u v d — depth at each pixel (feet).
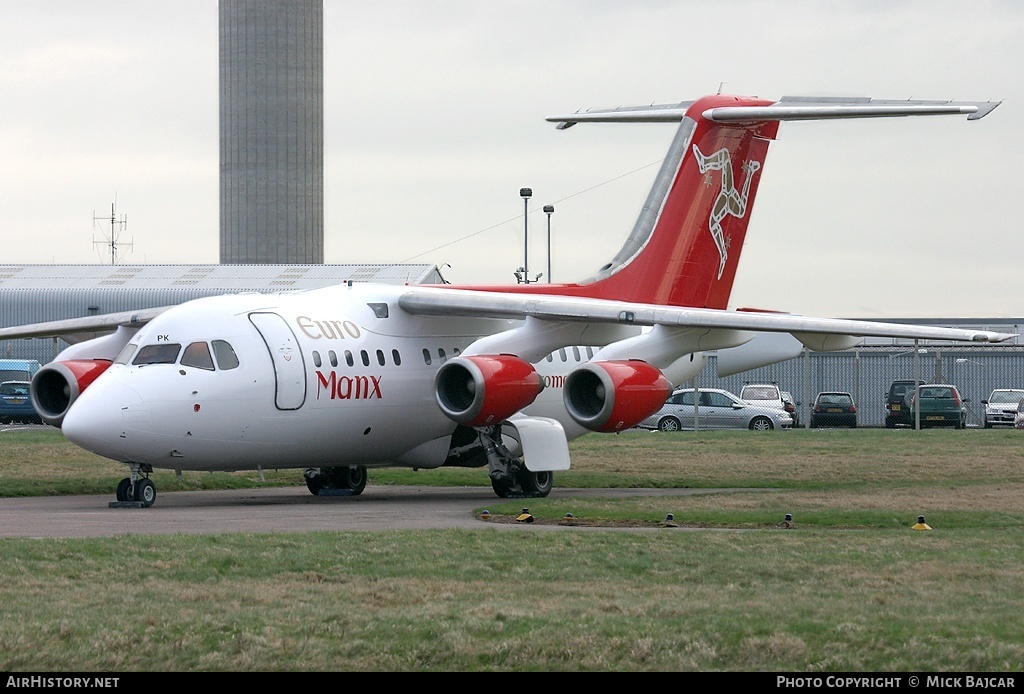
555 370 226.17
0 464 248.32
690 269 235.61
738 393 527.40
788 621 93.40
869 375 521.24
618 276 227.40
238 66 636.07
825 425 451.94
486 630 91.04
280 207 638.12
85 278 532.32
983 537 136.26
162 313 198.90
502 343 201.87
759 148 243.40
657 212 232.32
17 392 421.18
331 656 85.05
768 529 146.61
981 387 518.78
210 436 183.62
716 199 238.07
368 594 104.78
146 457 180.45
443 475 253.85
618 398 197.36
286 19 634.43
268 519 161.79
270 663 83.61
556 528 147.95
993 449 306.55
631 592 105.91
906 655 84.89
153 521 157.89
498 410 195.11
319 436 194.80
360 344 200.23
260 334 189.78
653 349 211.61
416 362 207.62
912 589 106.52
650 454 296.92
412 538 133.69
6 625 91.35
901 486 212.84
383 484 241.35
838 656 84.64
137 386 179.11
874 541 132.87
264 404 187.52
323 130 651.66
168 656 84.99
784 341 248.32
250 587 107.34
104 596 102.37
